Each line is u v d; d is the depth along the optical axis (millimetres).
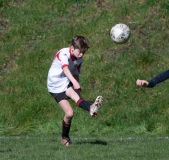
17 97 41375
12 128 37531
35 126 37906
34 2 52875
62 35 48125
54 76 24984
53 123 37844
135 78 41938
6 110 39844
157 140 29875
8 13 52031
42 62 45219
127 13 49625
